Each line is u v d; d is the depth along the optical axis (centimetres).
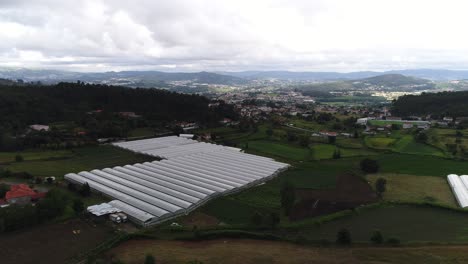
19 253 5803
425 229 6981
